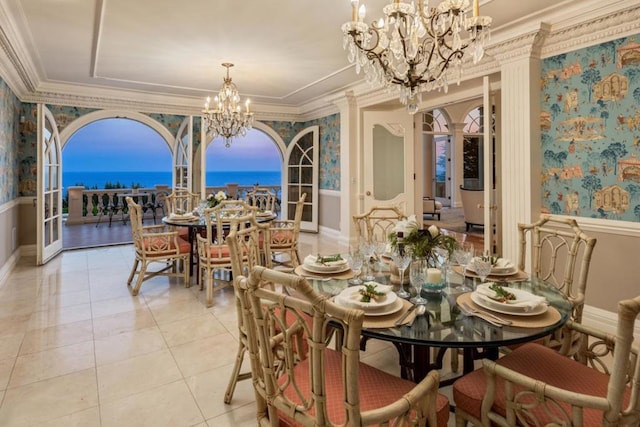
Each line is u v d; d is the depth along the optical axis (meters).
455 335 1.33
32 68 4.53
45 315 3.20
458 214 10.23
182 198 6.08
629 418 1.04
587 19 2.84
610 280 2.88
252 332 1.34
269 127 7.59
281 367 1.48
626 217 2.78
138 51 4.08
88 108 5.92
